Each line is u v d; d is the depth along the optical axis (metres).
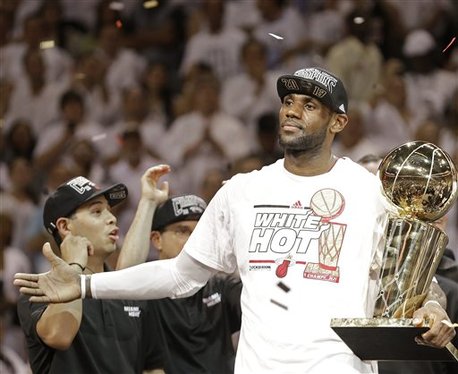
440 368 8.91
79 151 17.69
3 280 15.33
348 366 6.98
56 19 20.70
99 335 8.64
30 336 8.52
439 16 19.55
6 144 18.92
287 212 7.24
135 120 18.83
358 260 7.10
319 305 7.01
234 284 9.35
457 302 8.79
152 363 9.12
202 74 19.08
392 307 7.03
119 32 20.23
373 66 18.17
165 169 9.31
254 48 18.83
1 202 17.58
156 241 9.53
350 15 18.47
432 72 18.91
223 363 9.26
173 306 9.16
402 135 17.88
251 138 18.20
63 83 19.83
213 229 7.51
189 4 20.75
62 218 8.95
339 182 7.29
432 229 7.07
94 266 8.92
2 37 20.67
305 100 7.34
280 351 6.99
